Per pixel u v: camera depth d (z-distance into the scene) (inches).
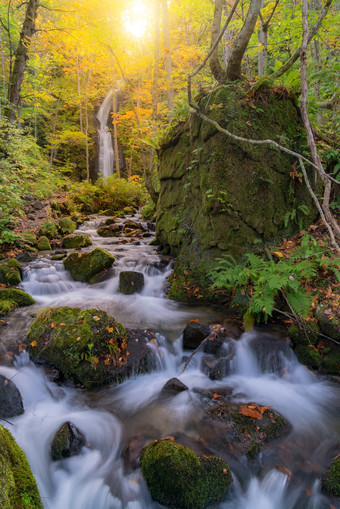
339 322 155.9
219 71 250.1
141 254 306.3
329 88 261.3
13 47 653.3
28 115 685.9
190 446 102.0
